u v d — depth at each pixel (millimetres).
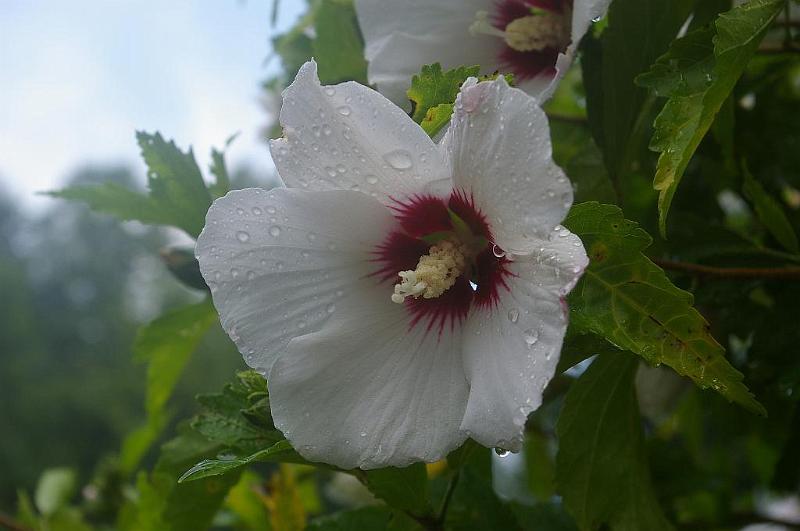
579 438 208
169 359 295
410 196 178
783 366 219
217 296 172
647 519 212
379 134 167
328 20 256
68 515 412
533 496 400
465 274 185
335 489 372
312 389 172
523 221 150
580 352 175
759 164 270
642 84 177
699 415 345
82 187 264
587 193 231
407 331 181
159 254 265
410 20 224
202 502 245
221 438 195
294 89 171
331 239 179
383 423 171
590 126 220
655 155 252
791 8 282
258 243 175
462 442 168
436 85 183
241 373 192
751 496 392
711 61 174
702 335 161
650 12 202
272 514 282
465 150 159
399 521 214
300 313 176
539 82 217
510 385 155
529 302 157
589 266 167
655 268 162
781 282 225
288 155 173
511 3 226
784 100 286
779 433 281
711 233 235
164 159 243
